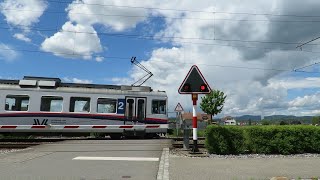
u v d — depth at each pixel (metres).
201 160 13.44
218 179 9.51
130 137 27.62
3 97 25.16
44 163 12.16
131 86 27.44
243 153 15.77
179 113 28.19
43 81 25.88
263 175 10.16
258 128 15.87
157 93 27.69
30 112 25.39
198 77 15.11
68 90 26.14
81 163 12.28
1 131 25.00
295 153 15.87
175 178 9.62
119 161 12.91
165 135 29.78
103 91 26.75
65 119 25.81
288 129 15.88
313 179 9.59
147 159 13.48
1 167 11.20
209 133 15.50
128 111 26.92
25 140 25.14
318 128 16.16
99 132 26.34
